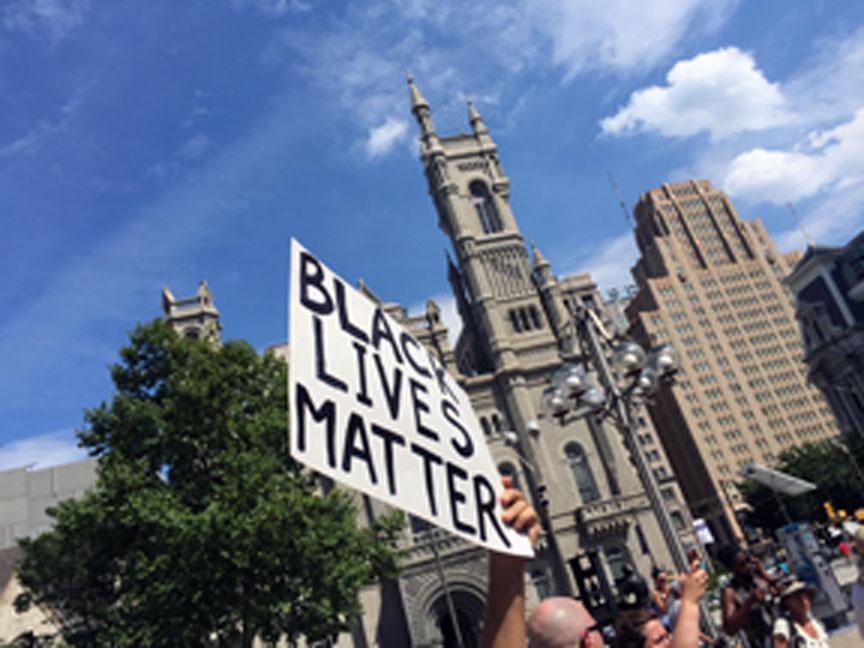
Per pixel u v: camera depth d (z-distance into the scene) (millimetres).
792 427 124375
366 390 2496
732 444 120562
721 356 129500
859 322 59094
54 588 26531
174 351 26312
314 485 25031
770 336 134000
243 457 22297
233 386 25734
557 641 2979
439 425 2754
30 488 51719
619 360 10602
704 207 149875
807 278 65188
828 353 62562
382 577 25578
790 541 14547
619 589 3506
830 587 13633
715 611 26484
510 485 2766
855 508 57875
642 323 129750
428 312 48500
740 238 147375
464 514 2453
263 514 20422
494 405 46375
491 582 2404
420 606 38062
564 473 43656
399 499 2297
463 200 55000
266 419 24172
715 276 139000
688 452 122688
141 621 20984
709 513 116875
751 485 62156
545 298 51344
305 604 22234
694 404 123562
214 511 20516
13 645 30719
